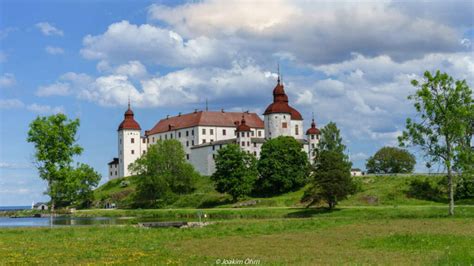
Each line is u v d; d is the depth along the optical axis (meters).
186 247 47.78
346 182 119.56
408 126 87.69
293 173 170.38
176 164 195.50
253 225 70.56
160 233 62.88
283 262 37.09
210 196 177.12
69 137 85.44
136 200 193.50
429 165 87.38
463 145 91.00
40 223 121.81
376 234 54.09
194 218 122.75
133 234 62.06
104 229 70.75
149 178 185.38
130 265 37.19
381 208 111.38
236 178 165.50
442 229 57.97
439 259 36.25
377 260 36.84
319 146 179.25
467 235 51.06
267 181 171.50
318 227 65.31
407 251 41.03
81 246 49.44
